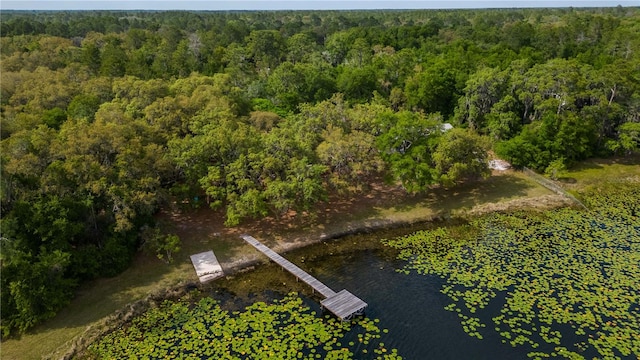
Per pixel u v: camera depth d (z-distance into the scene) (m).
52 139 33.59
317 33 131.50
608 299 28.98
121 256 31.44
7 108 48.62
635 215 40.50
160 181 36.59
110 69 64.62
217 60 78.31
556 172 46.44
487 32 100.94
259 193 34.78
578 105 53.53
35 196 29.41
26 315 26.08
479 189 45.19
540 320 27.30
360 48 84.50
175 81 57.84
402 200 42.97
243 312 28.47
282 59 89.44
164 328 27.09
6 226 26.33
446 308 28.61
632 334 25.97
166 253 33.75
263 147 38.00
